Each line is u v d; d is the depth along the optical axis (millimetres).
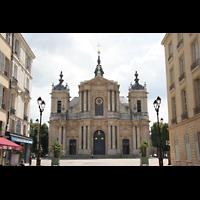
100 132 63156
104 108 64625
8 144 20406
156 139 79312
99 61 85375
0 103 23172
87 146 60906
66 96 65750
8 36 25625
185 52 22000
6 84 24844
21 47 30922
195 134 19734
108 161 43438
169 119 27516
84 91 64688
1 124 24078
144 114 65500
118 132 62688
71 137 63094
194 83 20141
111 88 64875
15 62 28484
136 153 61375
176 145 25359
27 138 32250
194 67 19719
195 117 19422
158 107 26891
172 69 27172
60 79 68000
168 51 27844
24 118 32594
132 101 66938
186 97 22156
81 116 63500
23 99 31938
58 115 64375
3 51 24094
